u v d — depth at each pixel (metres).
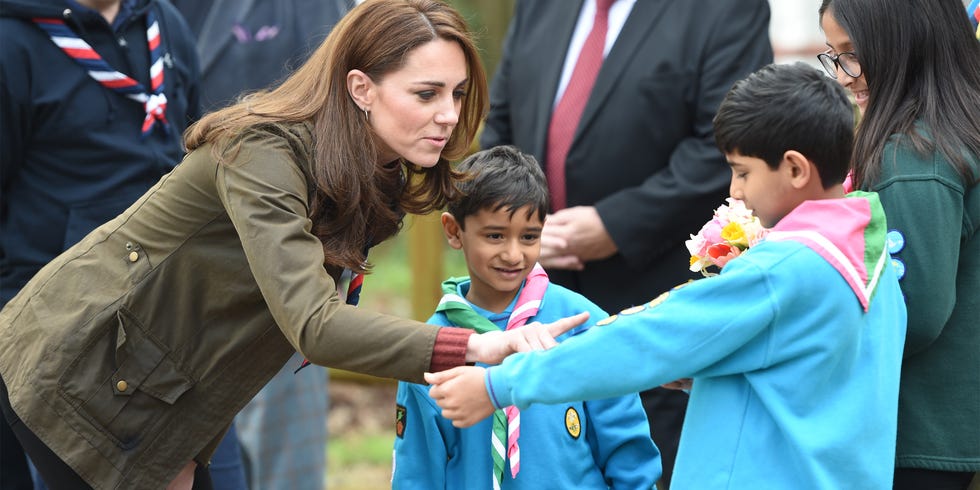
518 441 7.36
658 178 10.16
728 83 10.07
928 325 6.77
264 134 6.50
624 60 10.28
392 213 7.00
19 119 9.03
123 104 9.44
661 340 6.04
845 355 6.06
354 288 7.18
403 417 7.52
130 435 7.02
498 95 11.34
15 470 9.60
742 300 5.98
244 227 6.36
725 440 6.18
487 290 7.74
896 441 7.09
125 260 6.98
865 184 6.98
